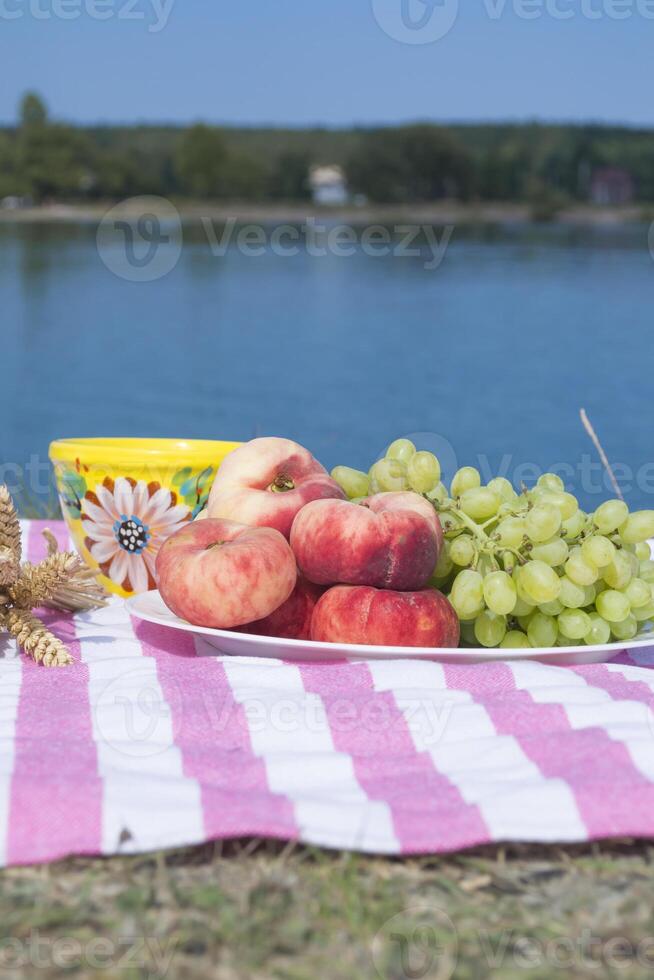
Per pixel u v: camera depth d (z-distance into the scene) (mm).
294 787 797
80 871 714
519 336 20484
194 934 640
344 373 17156
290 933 642
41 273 34094
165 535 1337
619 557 1110
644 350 18625
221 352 20406
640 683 1029
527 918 667
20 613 1105
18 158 41312
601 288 27266
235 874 707
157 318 25531
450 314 23438
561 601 1100
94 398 15922
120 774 770
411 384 15789
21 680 1029
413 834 708
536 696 947
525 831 711
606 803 730
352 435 11852
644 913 673
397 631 1045
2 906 672
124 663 1059
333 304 25891
